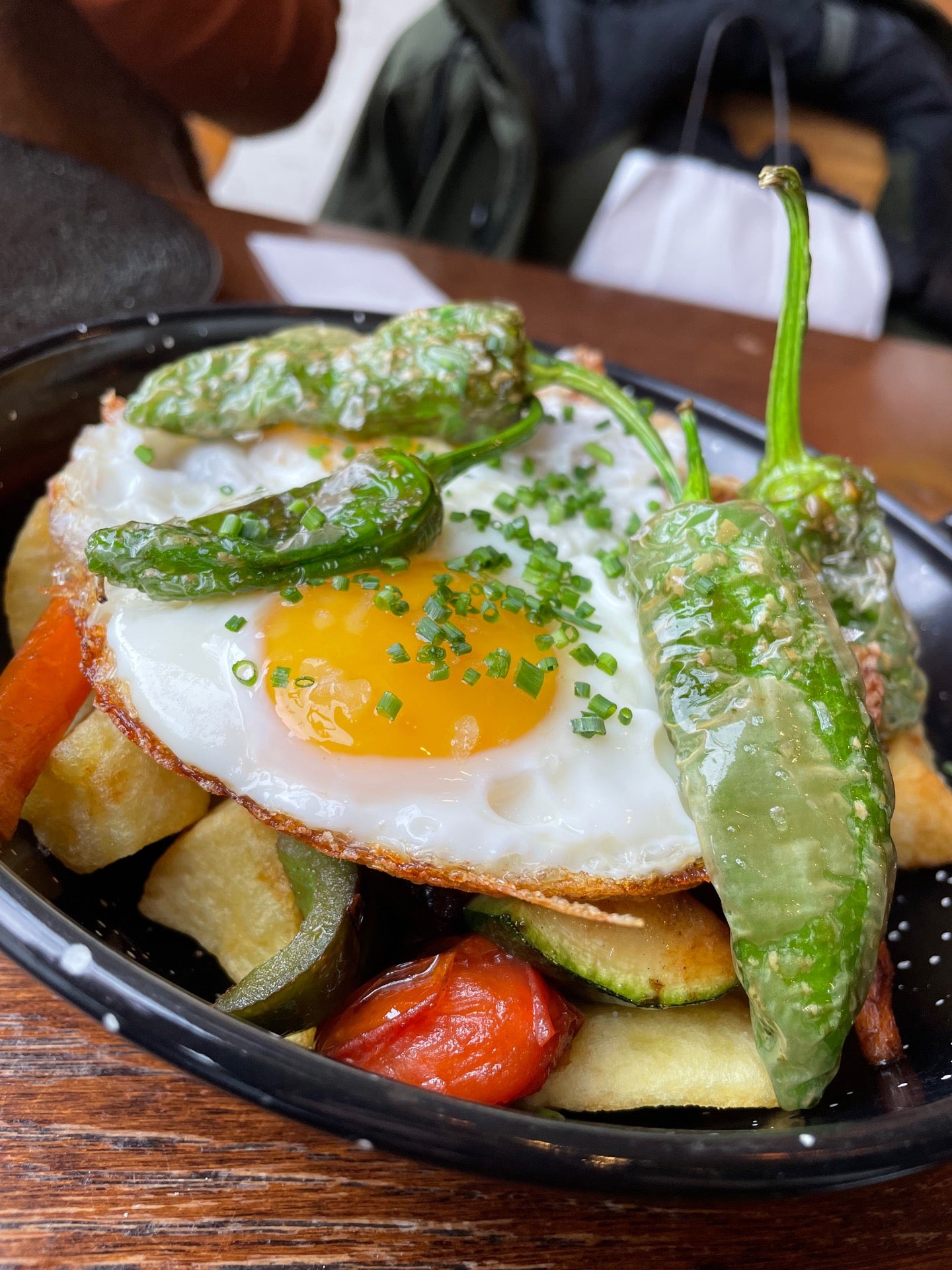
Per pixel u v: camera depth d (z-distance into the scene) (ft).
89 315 0.77
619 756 0.46
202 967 0.49
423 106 1.76
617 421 0.63
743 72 1.83
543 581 0.50
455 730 0.44
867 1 1.83
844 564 0.55
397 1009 0.42
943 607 0.66
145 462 0.54
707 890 0.52
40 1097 0.40
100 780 0.46
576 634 0.48
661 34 1.76
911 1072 0.45
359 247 1.13
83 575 0.49
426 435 0.57
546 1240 0.39
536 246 1.84
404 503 0.46
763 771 0.41
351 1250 0.38
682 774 0.43
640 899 0.46
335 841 0.43
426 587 0.47
